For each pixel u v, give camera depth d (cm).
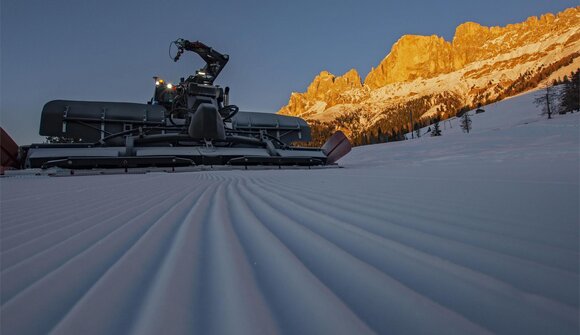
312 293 69
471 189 225
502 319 54
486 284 69
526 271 75
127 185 415
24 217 187
